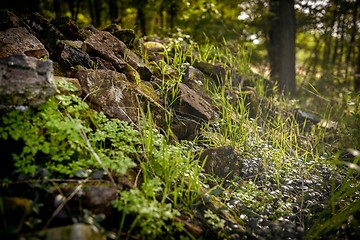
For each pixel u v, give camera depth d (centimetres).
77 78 290
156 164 263
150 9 728
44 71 236
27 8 766
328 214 271
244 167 310
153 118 313
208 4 711
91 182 218
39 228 189
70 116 253
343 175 338
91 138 255
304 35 1025
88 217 195
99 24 855
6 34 302
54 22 387
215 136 333
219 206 256
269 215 263
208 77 437
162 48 466
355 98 444
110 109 287
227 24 766
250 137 350
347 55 1003
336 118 496
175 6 738
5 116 219
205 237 231
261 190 294
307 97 744
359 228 249
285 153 357
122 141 264
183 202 241
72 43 347
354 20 925
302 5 866
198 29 693
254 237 240
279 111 447
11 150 224
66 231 173
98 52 340
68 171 218
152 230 209
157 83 367
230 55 517
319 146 400
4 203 184
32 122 233
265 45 907
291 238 238
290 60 765
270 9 854
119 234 201
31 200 202
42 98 234
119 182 230
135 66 359
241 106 378
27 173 212
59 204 200
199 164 295
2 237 168
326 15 891
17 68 226
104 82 296
